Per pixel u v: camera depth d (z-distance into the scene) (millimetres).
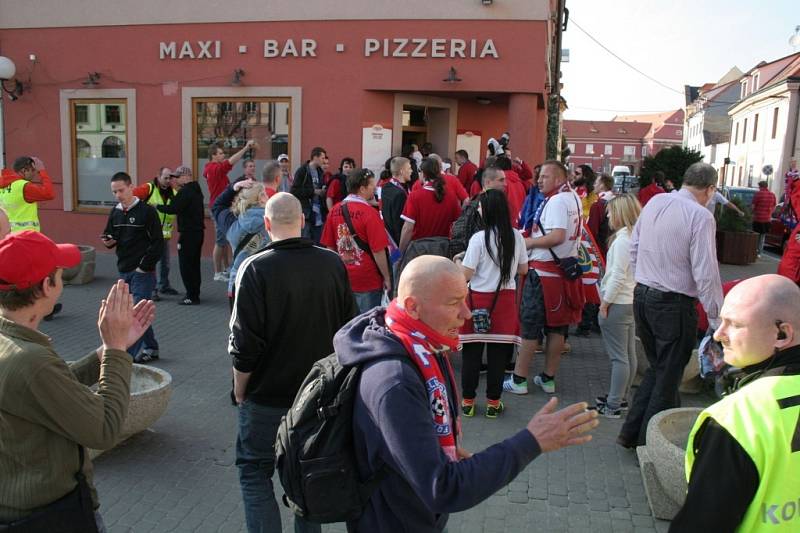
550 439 1850
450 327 2064
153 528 3551
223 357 6488
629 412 4516
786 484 1601
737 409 1688
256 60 11648
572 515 3795
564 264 5418
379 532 2041
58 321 7746
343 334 2143
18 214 7371
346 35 11336
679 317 4078
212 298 9078
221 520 3654
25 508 1980
